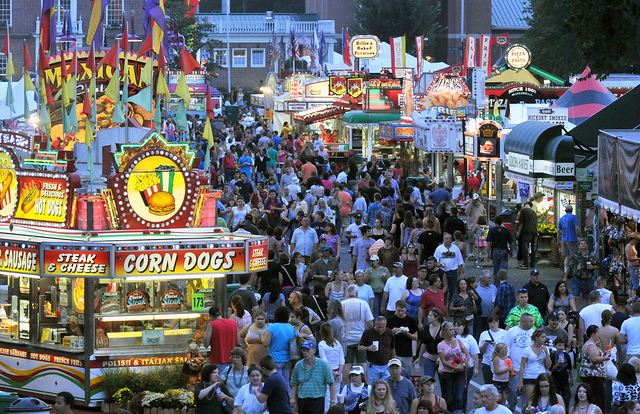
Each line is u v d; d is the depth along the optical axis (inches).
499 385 1233.4
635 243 1857.8
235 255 1327.5
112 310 1318.9
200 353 1325.0
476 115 3080.7
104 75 2084.2
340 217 2491.4
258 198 2438.5
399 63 4451.3
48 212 1357.0
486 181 2780.5
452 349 1222.3
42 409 969.5
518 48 3991.1
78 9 6195.9
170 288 1353.3
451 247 1788.9
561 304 1530.5
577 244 2103.8
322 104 4886.8
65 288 1326.3
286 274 1601.9
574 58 5487.2
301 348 1127.6
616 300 1513.3
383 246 1804.9
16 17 6338.6
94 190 1438.2
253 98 6983.3
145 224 1360.7
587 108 3019.2
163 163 1364.4
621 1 2028.8
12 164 1406.3
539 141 2295.8
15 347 1350.9
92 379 1296.8
